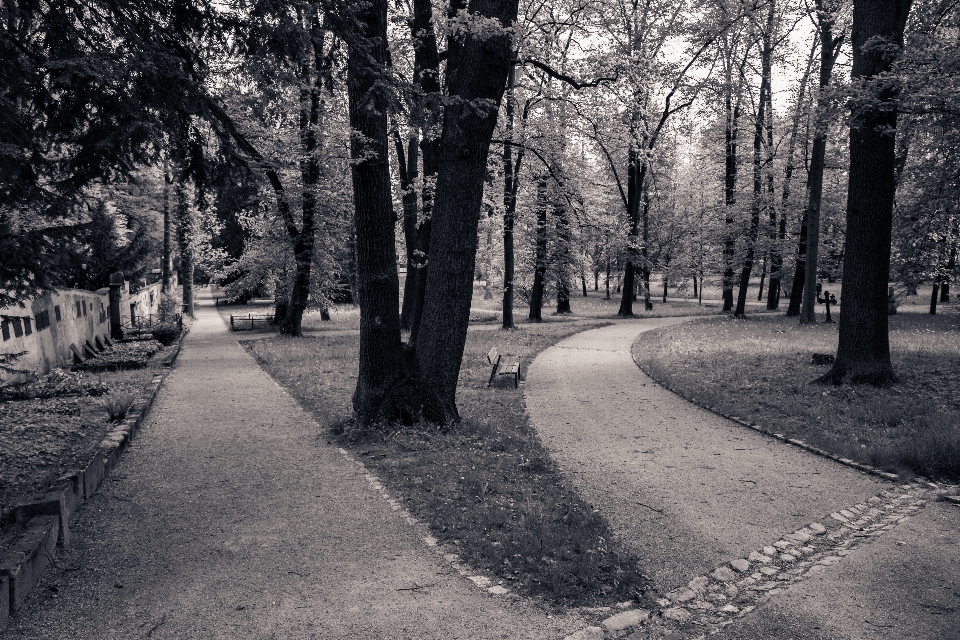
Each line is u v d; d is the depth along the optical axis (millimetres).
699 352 17734
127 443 8648
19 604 4348
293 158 22500
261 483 7105
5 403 11164
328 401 11703
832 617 4465
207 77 6359
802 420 10039
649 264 34750
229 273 31016
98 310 21641
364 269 9367
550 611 4453
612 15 20547
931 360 14258
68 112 5469
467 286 9695
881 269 11953
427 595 4621
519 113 23891
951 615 4461
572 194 24641
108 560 5133
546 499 6637
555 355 18953
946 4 13102
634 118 18625
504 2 9109
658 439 9391
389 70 6719
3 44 4859
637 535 5883
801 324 26578
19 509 5172
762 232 32656
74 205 6660
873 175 11789
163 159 6457
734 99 30922
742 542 5746
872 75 11344
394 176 26656
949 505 6641
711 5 23969
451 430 9367
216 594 4586
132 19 5574
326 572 4965
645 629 4301
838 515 6422
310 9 5730
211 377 14820
